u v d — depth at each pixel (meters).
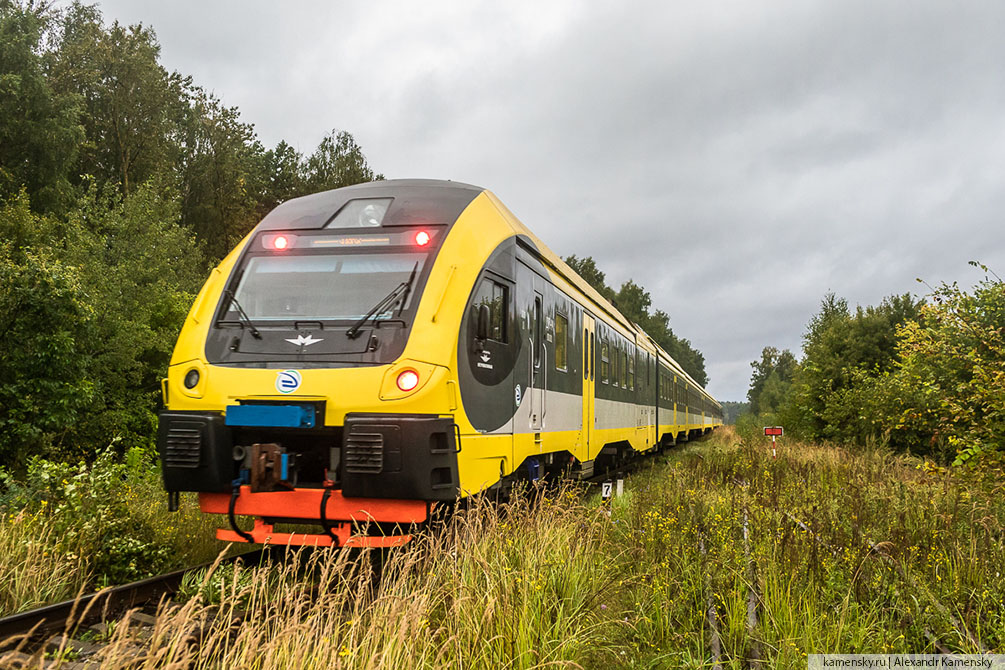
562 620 4.78
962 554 5.87
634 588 6.02
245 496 6.07
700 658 4.45
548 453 9.43
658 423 21.30
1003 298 9.14
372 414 5.77
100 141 36.62
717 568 5.96
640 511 8.20
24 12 26.17
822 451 18.09
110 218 17.28
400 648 3.70
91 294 13.48
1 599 5.27
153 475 10.55
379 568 6.50
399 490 5.63
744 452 17.83
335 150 45.44
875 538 6.73
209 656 4.10
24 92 25.41
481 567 5.02
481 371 6.69
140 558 6.46
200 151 42.16
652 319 98.38
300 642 3.59
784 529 6.54
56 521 6.44
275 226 7.06
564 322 10.16
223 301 6.58
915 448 16.73
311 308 6.39
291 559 6.56
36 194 26.05
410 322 6.13
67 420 11.41
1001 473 8.02
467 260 6.67
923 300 10.18
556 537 6.24
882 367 22.81
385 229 6.78
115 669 3.40
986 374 8.52
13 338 11.07
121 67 36.53
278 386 5.96
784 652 4.33
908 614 4.98
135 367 15.55
